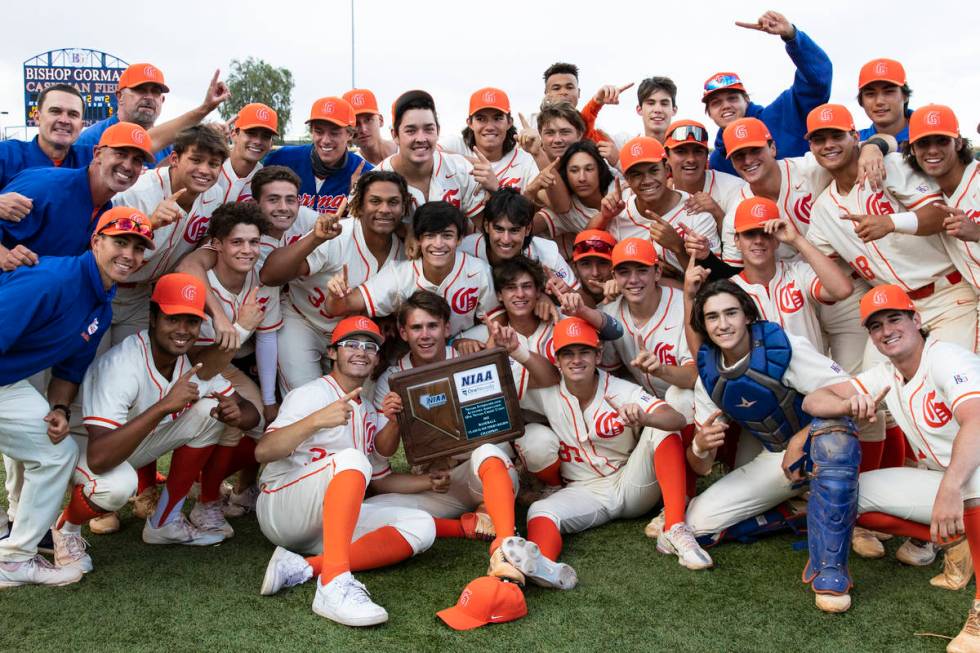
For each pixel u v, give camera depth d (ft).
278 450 12.62
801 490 13.01
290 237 16.01
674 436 13.66
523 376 14.76
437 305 14.07
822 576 11.02
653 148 16.08
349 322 13.57
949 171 13.76
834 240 15.14
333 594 10.87
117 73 105.60
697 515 13.20
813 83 18.81
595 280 16.26
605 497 14.33
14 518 12.41
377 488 14.56
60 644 10.20
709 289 12.63
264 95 126.52
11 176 16.20
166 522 13.55
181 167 14.30
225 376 15.48
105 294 12.19
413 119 16.24
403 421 13.84
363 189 14.92
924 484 11.66
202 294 12.68
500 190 15.57
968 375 10.75
